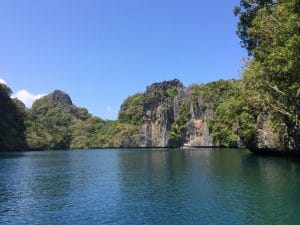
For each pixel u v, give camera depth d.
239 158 86.38
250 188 41.38
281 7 45.81
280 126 75.88
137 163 84.38
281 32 44.69
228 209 32.34
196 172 58.75
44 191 44.53
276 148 82.19
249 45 61.00
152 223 29.05
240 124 103.25
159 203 35.69
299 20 43.03
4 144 186.75
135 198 38.44
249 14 57.38
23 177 58.78
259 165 65.44
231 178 49.53
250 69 56.59
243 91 98.81
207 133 184.62
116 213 32.44
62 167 77.62
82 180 53.75
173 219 29.94
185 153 126.56
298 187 40.88
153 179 52.12
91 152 174.88
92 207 34.91
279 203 33.69
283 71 44.16
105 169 70.62
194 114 198.38
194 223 28.67
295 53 41.81
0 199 39.72
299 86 46.50
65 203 37.09
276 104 55.91
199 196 38.16
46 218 31.47
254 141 93.31
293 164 65.44
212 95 187.75
